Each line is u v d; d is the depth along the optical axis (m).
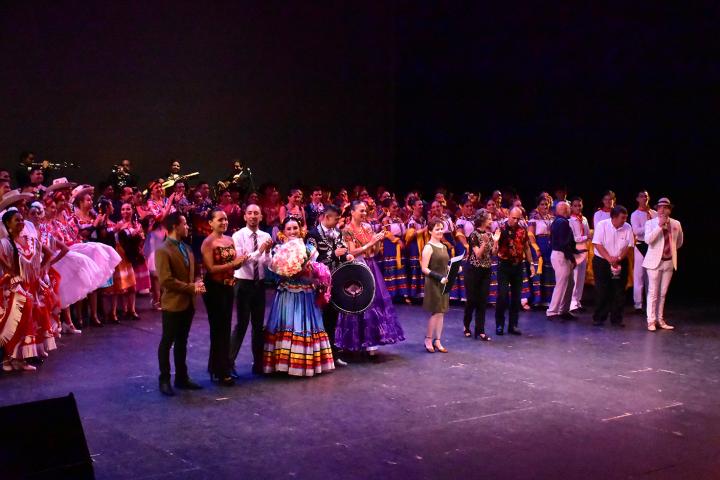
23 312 6.64
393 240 10.55
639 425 5.38
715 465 4.65
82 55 13.32
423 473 4.48
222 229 6.20
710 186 12.32
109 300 8.88
